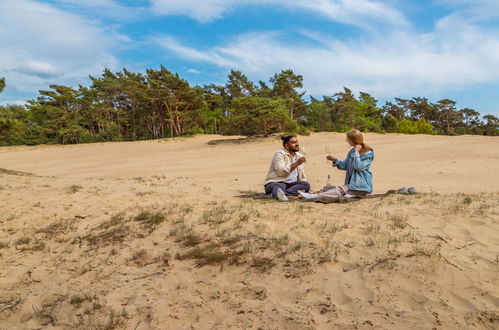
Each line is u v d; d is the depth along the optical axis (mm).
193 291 3152
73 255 4316
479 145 25750
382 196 6574
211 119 76812
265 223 4715
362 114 78188
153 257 3996
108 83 74500
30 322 2930
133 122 77062
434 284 2830
